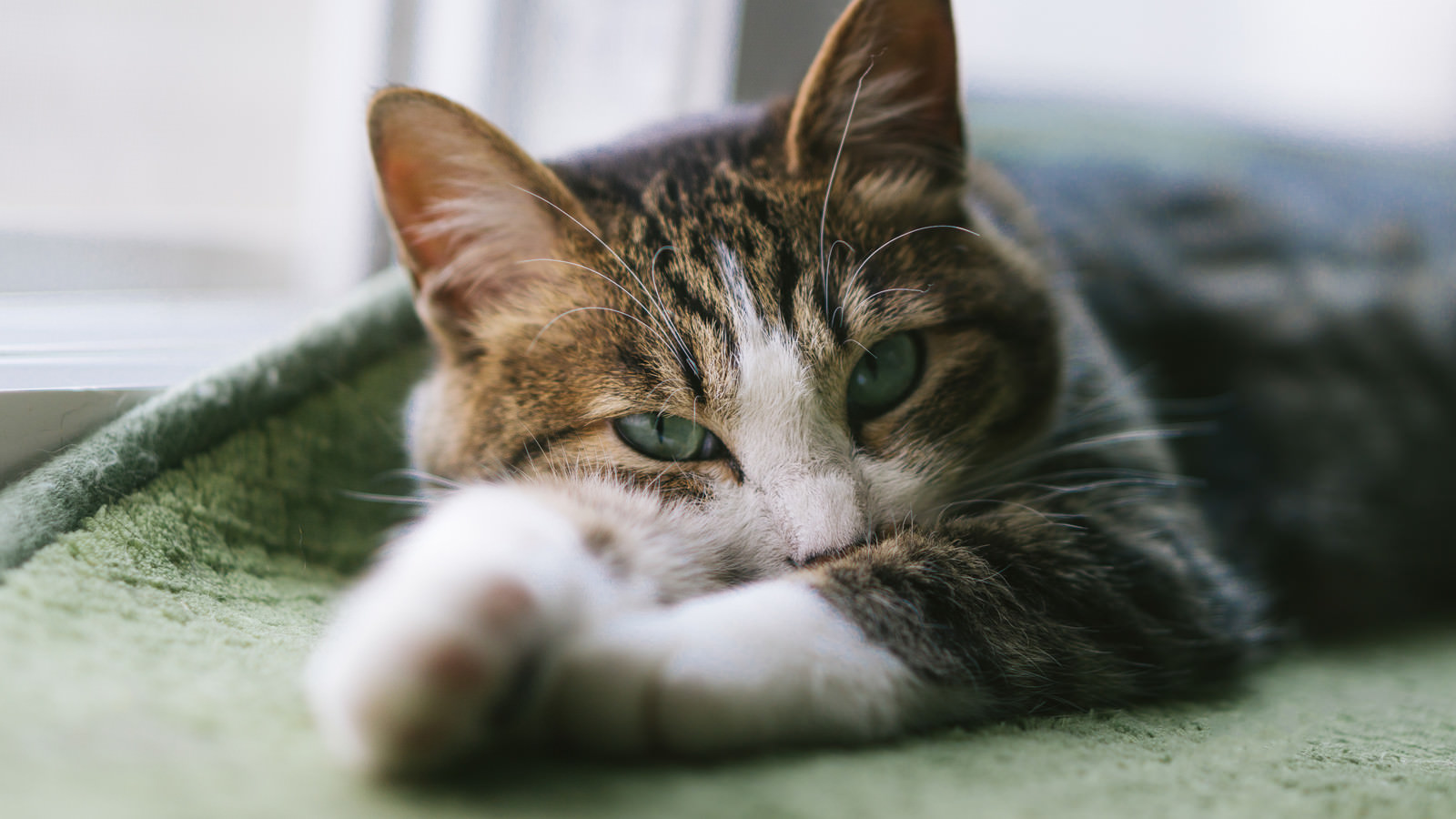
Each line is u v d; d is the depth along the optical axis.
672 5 0.43
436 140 0.28
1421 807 0.23
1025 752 0.23
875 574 0.25
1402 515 0.38
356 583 0.27
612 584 0.23
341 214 0.41
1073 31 0.56
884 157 0.29
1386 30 0.65
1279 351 0.37
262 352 0.31
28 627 0.23
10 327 0.33
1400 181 0.46
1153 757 0.24
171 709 0.21
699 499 0.27
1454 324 0.40
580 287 0.28
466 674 0.20
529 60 0.42
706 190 0.29
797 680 0.23
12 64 0.35
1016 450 0.30
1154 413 0.34
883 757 0.23
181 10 0.38
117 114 0.37
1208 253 0.39
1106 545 0.27
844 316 0.27
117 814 0.19
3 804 0.18
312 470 0.32
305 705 0.22
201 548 0.28
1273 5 0.61
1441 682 0.31
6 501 0.26
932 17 0.29
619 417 0.28
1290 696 0.29
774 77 0.43
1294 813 0.22
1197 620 0.28
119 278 0.38
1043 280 0.31
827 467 0.27
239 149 0.40
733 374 0.27
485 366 0.29
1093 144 0.44
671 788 0.21
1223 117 0.56
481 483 0.28
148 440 0.28
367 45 0.40
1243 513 0.35
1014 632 0.25
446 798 0.20
